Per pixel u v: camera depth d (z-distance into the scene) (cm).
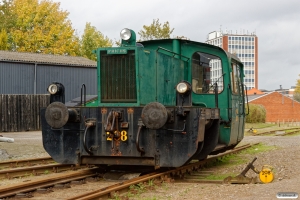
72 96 3142
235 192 737
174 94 1050
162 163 868
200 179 945
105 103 921
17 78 2847
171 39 1099
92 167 1120
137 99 896
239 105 1230
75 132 920
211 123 977
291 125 4519
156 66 970
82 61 3325
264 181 852
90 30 4881
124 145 880
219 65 1098
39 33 4147
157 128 825
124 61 911
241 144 1866
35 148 1603
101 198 684
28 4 4359
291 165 1074
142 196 736
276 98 6366
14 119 2744
